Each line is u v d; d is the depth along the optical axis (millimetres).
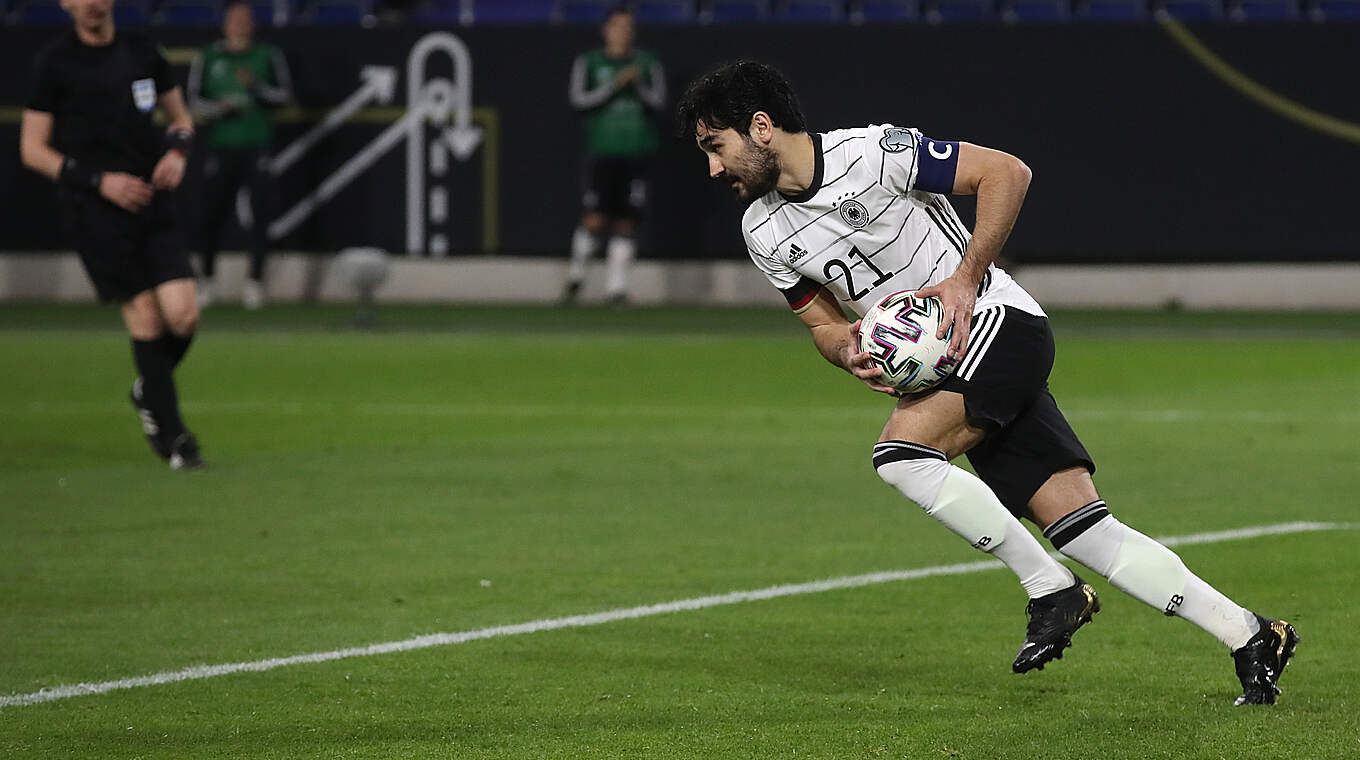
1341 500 28406
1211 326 62688
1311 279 68125
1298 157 67500
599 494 29484
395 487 30281
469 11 80375
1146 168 68250
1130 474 31172
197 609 21000
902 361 15859
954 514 16141
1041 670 17891
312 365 51375
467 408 41688
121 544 25125
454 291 73062
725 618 20391
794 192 16250
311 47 72250
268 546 24953
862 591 21859
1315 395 43438
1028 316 16484
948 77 68812
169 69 32219
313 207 73125
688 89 16328
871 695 16984
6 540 25422
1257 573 22594
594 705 16641
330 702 16797
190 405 42375
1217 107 67688
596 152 69188
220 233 72625
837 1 77312
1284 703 16453
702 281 72062
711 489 30016
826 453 34312
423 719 16188
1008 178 15836
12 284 74188
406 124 72312
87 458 33844
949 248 16547
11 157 73312
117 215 31203
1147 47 67750
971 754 14906
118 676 17828
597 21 77812
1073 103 68250
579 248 70750
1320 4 75188
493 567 23469
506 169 72000
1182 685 17250
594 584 22375
